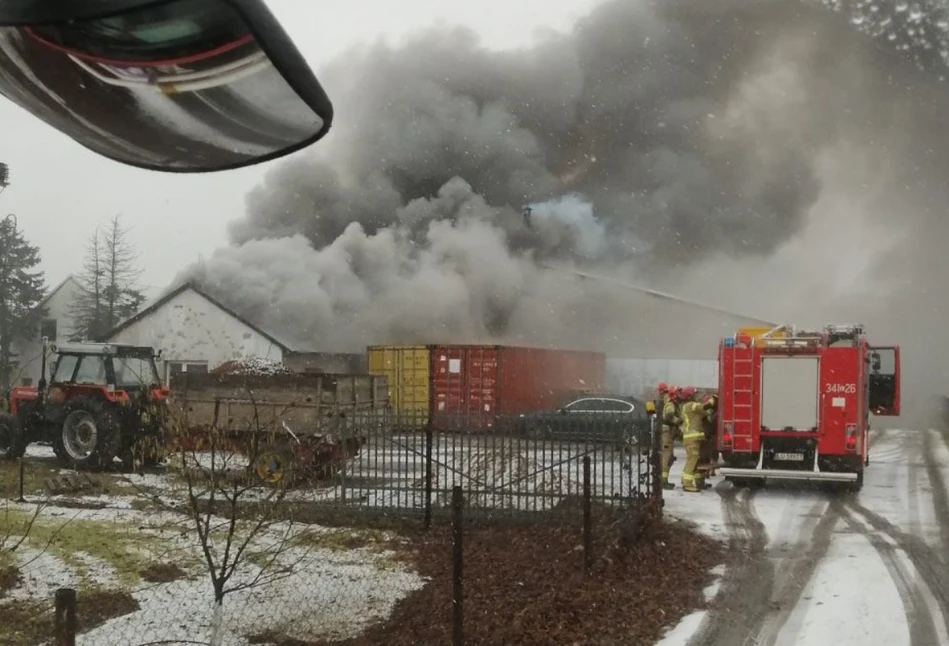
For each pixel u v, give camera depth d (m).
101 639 5.25
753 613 6.49
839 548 8.80
